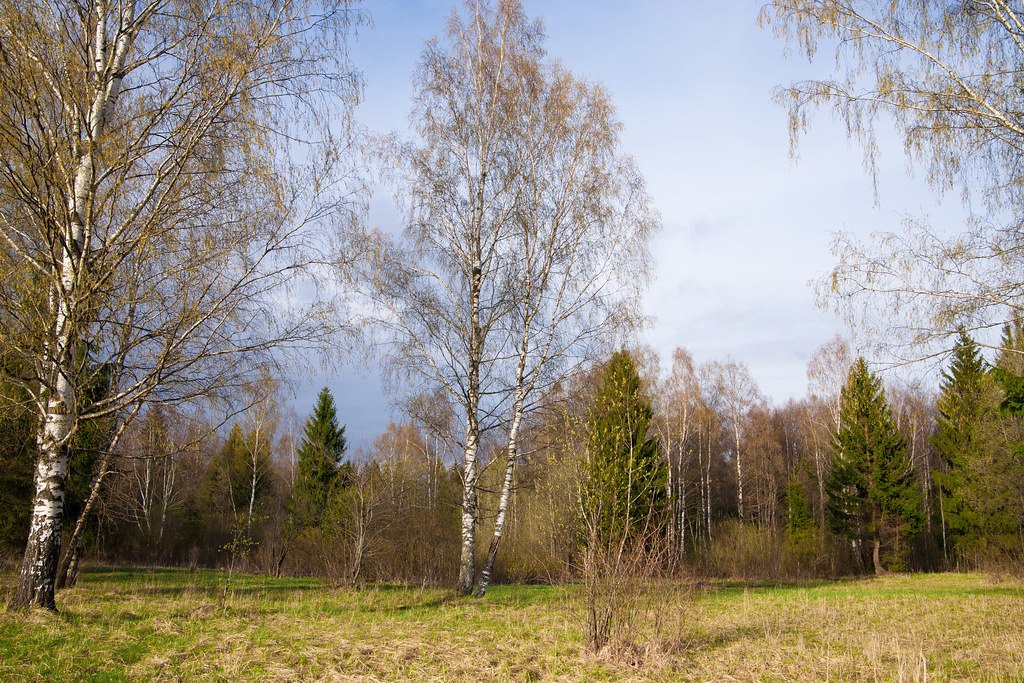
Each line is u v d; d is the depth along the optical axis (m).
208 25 9.25
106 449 12.20
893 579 27.69
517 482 15.57
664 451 31.30
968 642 9.54
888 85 7.47
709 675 7.41
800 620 11.97
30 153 8.27
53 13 8.45
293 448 40.53
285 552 23.33
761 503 45.66
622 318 14.45
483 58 14.92
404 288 14.55
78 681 6.44
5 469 16.66
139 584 15.63
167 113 9.12
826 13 7.65
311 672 7.23
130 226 9.38
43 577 9.09
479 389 14.80
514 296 14.53
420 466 24.14
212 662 7.40
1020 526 26.59
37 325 8.62
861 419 32.19
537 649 8.49
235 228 9.62
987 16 7.30
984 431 23.06
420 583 19.62
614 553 8.36
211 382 9.98
